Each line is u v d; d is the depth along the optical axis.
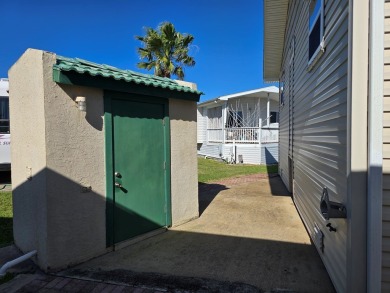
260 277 3.26
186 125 5.36
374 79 2.32
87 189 3.72
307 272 3.38
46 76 3.28
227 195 7.92
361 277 2.41
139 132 4.46
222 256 3.86
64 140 3.46
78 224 3.62
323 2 3.45
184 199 5.36
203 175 12.12
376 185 2.32
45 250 3.35
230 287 3.03
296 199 6.38
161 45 17.80
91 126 3.77
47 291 2.94
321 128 3.68
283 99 9.92
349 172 2.47
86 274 3.33
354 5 2.37
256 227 5.11
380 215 2.32
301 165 5.55
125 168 4.24
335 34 2.98
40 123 3.32
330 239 3.22
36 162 3.46
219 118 20.62
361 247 2.41
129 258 3.82
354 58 2.38
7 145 8.93
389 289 2.34
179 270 3.45
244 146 17.25
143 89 4.33
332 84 3.12
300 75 5.67
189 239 4.52
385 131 2.32
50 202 3.34
